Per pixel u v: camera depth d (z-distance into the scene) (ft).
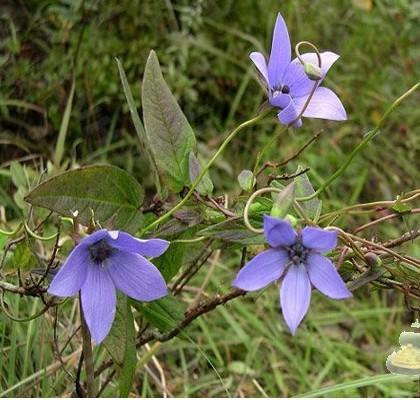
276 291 2.98
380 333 3.08
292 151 3.55
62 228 2.25
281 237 1.48
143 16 3.33
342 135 3.75
